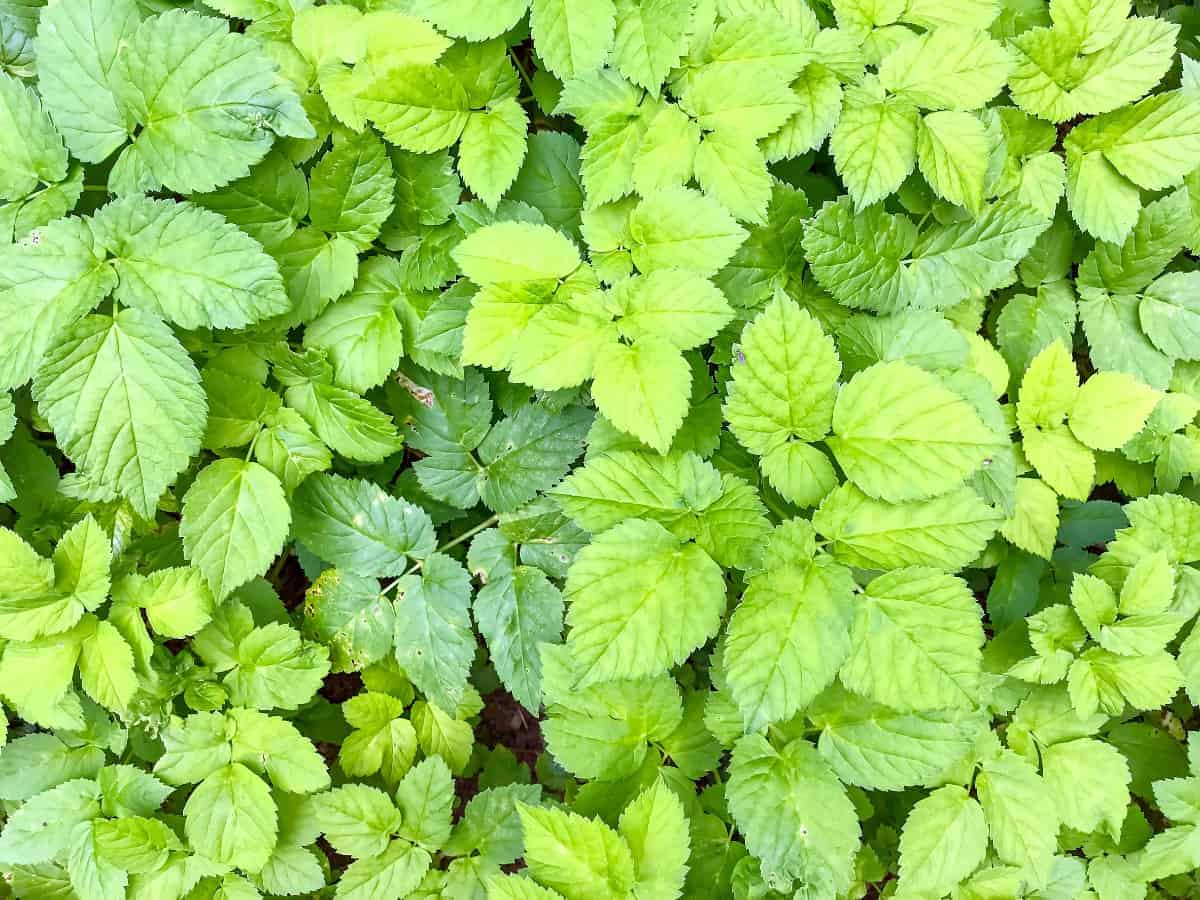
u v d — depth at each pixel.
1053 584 0.45
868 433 0.36
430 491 0.43
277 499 0.40
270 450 0.41
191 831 0.39
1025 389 0.42
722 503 0.37
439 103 0.39
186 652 0.41
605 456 0.37
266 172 0.39
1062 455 0.42
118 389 0.36
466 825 0.42
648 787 0.39
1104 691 0.39
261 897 0.40
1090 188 0.42
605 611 0.35
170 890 0.39
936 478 0.36
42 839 0.39
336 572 0.43
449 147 0.40
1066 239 0.44
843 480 0.39
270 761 0.40
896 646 0.36
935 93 0.39
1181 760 0.43
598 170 0.39
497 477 0.43
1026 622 0.42
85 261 0.37
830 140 0.41
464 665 0.42
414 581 0.42
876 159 0.39
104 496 0.38
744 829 0.37
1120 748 0.44
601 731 0.40
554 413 0.43
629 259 0.39
